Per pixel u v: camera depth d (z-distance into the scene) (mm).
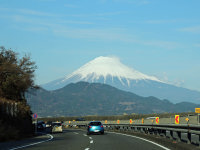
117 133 49906
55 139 34688
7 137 32312
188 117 29219
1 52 50594
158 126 32750
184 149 19562
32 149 22203
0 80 47500
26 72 49312
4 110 37812
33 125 51750
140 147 23719
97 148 23031
